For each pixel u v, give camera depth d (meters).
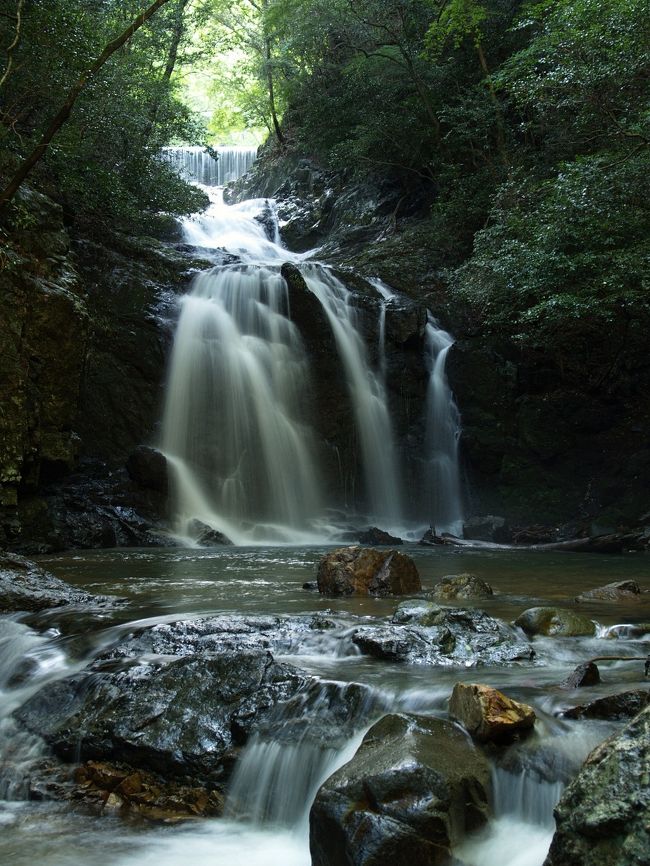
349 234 30.12
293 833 4.56
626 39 15.23
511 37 25.41
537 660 6.01
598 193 15.83
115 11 22.89
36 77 16.14
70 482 16.77
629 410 20.36
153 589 9.53
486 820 3.90
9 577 8.67
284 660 6.04
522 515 19.98
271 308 21.27
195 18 28.69
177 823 4.68
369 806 3.74
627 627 6.75
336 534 18.83
